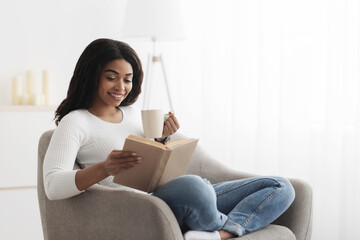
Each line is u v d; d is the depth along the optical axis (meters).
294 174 3.56
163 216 1.59
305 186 2.07
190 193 1.67
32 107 3.21
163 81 3.94
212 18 3.84
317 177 3.48
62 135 1.80
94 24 3.78
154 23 3.35
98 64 1.92
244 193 2.02
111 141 1.96
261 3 3.65
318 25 3.45
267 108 3.67
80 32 3.75
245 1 3.74
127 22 3.41
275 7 3.62
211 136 3.89
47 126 3.25
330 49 3.35
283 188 1.95
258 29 3.70
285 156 3.58
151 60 3.91
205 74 3.87
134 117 2.15
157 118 1.88
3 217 3.16
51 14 3.67
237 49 3.77
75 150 1.81
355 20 3.28
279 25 3.61
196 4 3.89
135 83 2.10
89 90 1.96
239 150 3.81
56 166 1.72
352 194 3.33
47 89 3.47
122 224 1.66
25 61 3.62
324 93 3.46
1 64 3.57
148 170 1.64
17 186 3.21
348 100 3.31
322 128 3.47
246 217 1.87
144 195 1.64
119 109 2.13
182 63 3.94
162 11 3.36
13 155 3.19
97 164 1.64
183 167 1.82
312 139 3.50
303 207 2.05
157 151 1.60
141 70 2.08
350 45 3.29
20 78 3.43
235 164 3.82
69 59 3.72
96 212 1.72
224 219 1.82
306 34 3.49
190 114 3.96
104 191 1.72
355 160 3.29
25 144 3.21
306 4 3.48
